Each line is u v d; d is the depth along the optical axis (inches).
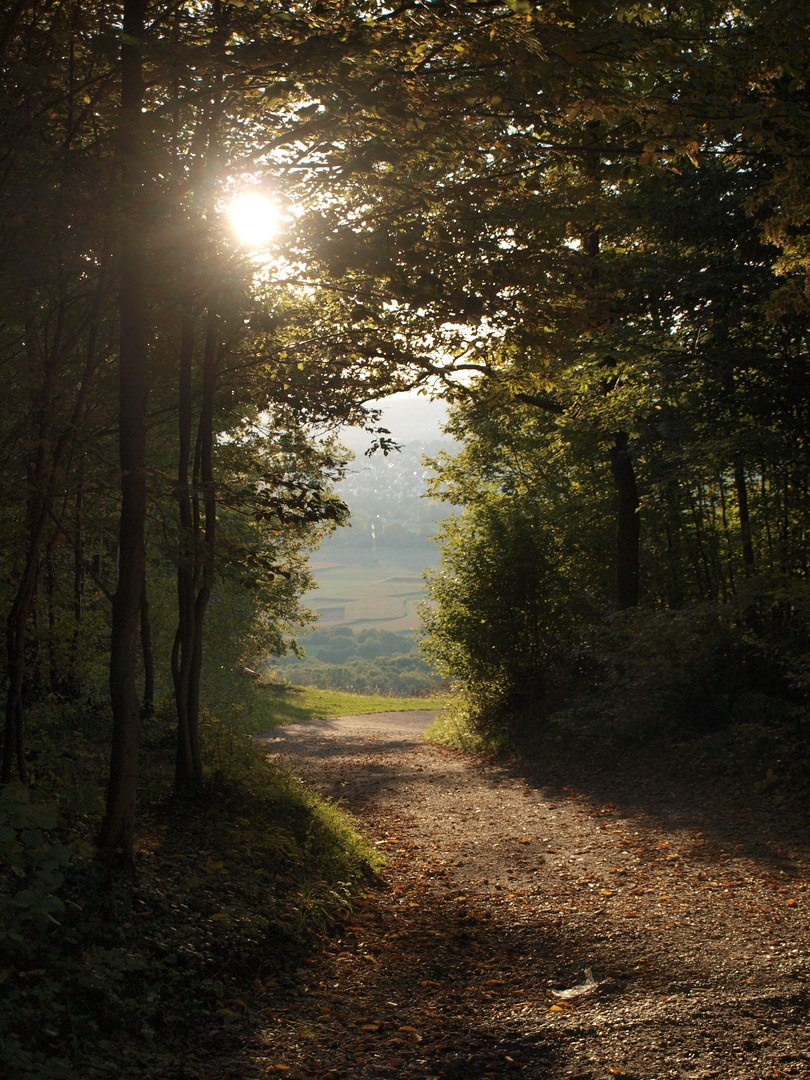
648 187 470.6
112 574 536.7
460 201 261.0
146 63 207.3
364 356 318.7
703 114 220.2
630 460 637.3
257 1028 178.7
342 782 563.2
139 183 196.4
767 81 245.4
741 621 491.5
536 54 187.9
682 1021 170.7
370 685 3245.6
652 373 502.3
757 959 201.9
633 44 191.0
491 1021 182.2
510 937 241.3
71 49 203.2
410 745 788.0
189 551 259.9
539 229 272.7
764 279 462.6
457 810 447.5
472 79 213.9
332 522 331.6
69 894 196.5
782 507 516.1
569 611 731.4
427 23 193.5
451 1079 154.9
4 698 376.8
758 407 485.4
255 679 1136.8
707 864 295.7
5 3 192.2
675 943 220.7
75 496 254.1
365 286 301.7
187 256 225.0
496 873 315.3
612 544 762.8
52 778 266.7
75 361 283.1
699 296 475.8
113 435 331.0
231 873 252.7
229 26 202.7
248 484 321.4
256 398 358.9
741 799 381.7
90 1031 156.9
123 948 185.0
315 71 190.9
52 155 192.5
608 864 312.3
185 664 335.3
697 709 495.2
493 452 854.5
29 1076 129.6
